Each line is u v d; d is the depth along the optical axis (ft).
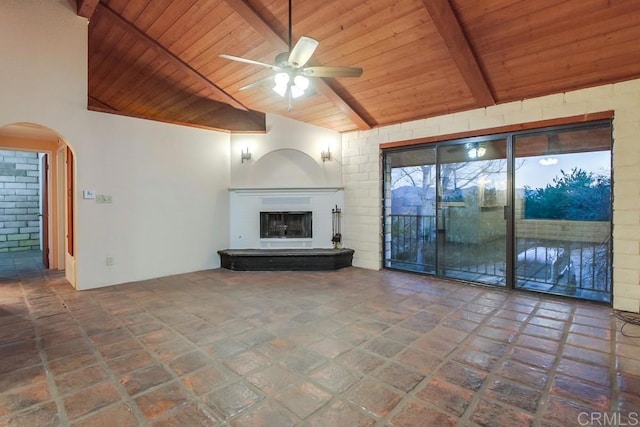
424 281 16.33
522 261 14.60
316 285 15.57
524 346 9.23
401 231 18.52
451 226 16.57
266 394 7.03
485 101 14.60
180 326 10.66
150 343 9.44
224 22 13.84
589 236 13.04
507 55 12.16
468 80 13.34
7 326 10.68
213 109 21.74
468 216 16.02
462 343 9.43
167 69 18.34
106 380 7.56
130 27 15.44
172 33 15.37
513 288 14.70
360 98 16.60
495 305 12.70
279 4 12.06
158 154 17.08
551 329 10.39
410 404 6.70
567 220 13.50
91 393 7.06
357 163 19.71
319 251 19.07
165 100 21.90
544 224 14.02
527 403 6.73
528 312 11.92
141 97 22.22
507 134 14.62
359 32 12.66
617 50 10.94
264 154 19.74
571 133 13.28
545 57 11.88
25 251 26.37
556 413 6.43
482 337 9.82
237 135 19.70
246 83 17.37
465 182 16.07
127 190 16.11
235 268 18.63
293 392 7.10
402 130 17.79
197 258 18.62
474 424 6.12
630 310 11.93
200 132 18.57
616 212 12.14
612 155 12.21
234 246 19.97
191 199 18.30
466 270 16.16
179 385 7.36
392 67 14.11
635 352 8.85
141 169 16.53
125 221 16.08
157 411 6.48
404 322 11.00
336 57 13.99
